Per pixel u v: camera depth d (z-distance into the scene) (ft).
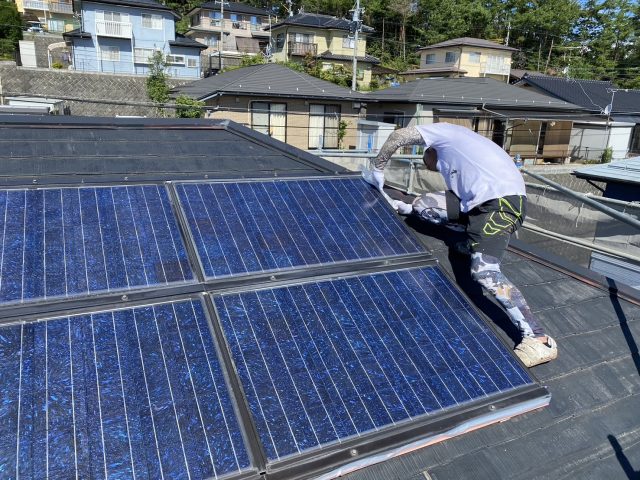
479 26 185.06
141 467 5.20
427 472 6.21
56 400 5.62
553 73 180.24
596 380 8.11
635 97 108.37
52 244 8.04
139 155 13.35
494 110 82.69
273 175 12.31
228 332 7.01
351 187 12.05
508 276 10.57
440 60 139.44
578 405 7.59
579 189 70.18
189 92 75.05
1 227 8.18
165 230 9.00
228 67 121.49
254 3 202.18
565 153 91.25
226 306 7.47
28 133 13.71
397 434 6.19
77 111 92.27
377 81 137.59
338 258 9.25
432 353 7.50
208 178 11.25
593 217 28.12
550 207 31.19
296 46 128.36
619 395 7.92
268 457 5.57
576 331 9.15
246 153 14.65
